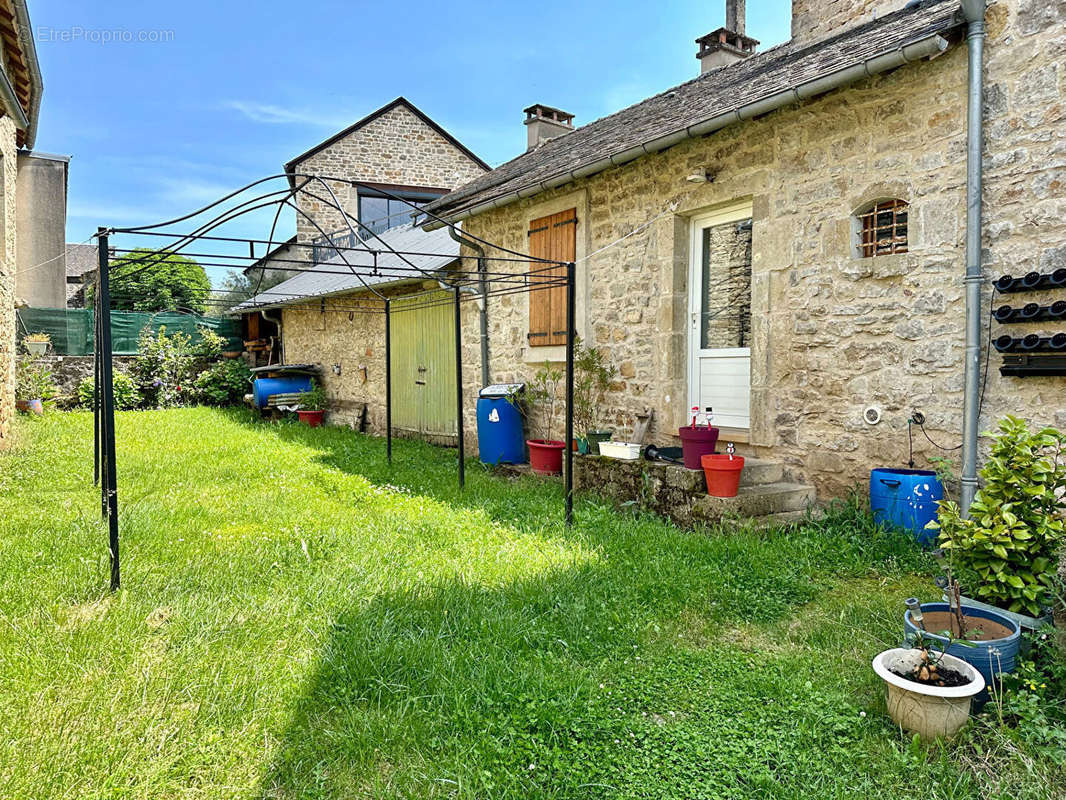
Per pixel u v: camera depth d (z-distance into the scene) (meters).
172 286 16.28
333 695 2.37
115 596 3.20
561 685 2.41
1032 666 2.24
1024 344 3.55
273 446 8.79
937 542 3.81
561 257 6.97
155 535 4.21
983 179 3.79
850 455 4.48
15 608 2.99
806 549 3.91
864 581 3.56
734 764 2.00
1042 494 2.53
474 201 7.75
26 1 6.27
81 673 2.44
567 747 2.09
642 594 3.31
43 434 9.14
